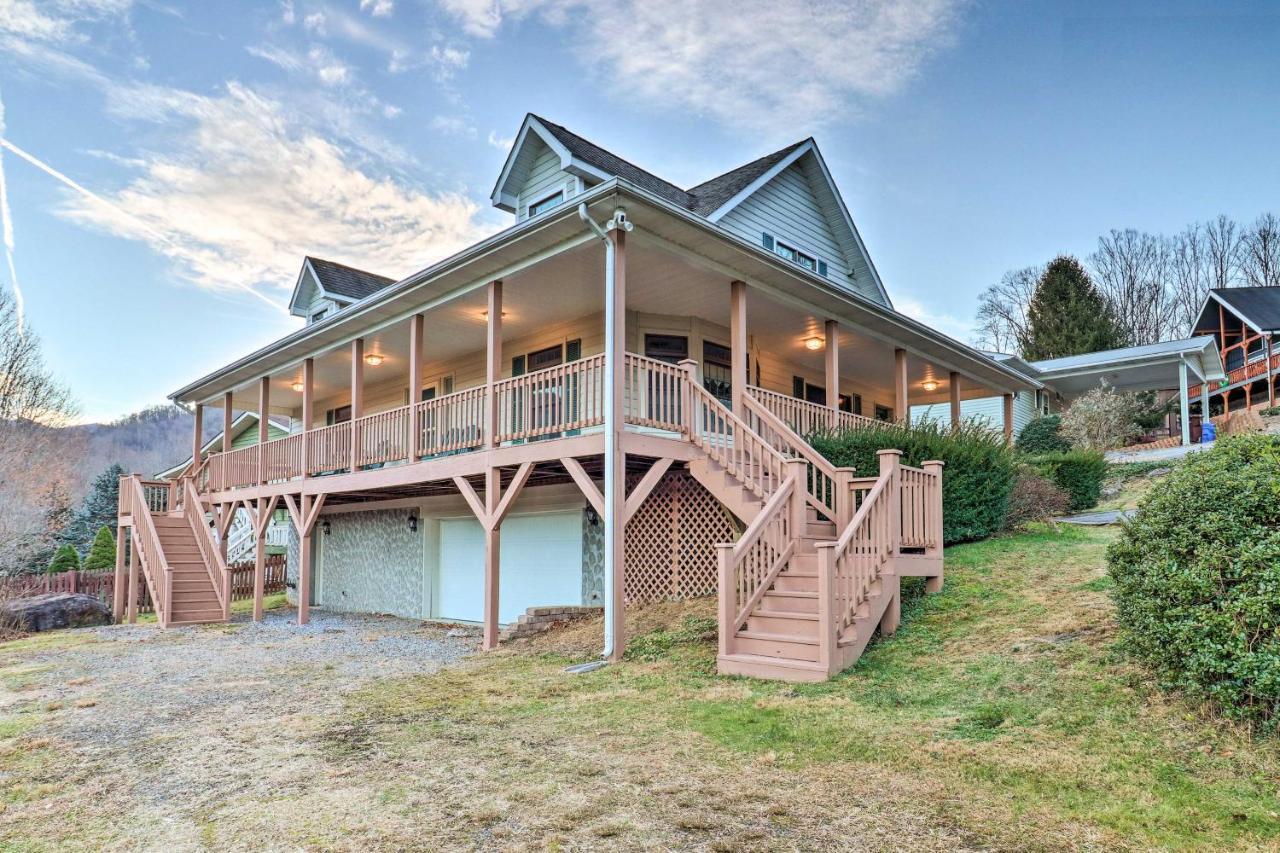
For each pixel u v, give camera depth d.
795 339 13.59
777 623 7.03
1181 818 3.52
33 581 17.88
